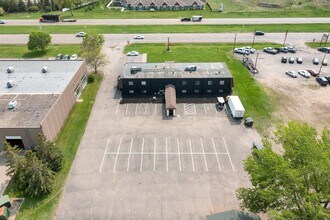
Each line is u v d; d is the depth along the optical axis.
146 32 106.94
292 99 64.00
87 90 69.12
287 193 29.56
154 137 52.72
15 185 42.81
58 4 141.38
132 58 86.00
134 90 65.94
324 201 30.14
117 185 42.81
